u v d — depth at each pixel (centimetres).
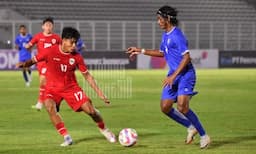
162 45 2647
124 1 13225
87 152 2492
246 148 2639
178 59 2577
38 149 2577
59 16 12669
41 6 12538
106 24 12375
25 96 5681
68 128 3353
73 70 2666
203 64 12131
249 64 12362
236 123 3675
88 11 12900
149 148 2611
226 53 12238
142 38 12575
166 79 2531
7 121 3681
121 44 12450
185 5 13600
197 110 4472
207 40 13075
